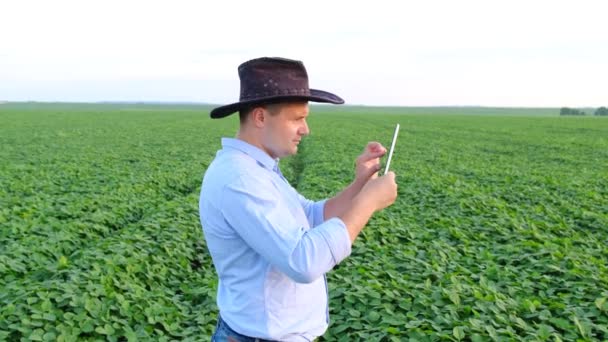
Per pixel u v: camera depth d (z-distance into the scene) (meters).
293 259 2.52
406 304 6.45
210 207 2.76
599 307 6.34
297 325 2.81
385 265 8.02
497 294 6.77
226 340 2.88
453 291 6.59
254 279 2.77
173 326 6.37
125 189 15.48
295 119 2.80
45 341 5.77
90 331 6.02
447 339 5.58
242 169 2.70
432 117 90.06
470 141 40.09
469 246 9.73
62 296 6.55
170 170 20.44
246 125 2.82
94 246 9.47
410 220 11.44
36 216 11.83
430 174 19.28
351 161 22.55
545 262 8.37
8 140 37.47
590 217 12.21
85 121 65.81
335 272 7.82
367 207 2.67
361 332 5.86
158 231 10.13
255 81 2.69
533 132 51.88
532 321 6.25
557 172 21.58
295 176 21.86
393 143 3.19
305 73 2.79
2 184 16.44
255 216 2.61
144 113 96.12
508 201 14.76
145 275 7.88
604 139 43.06
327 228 2.59
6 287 7.11
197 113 98.12
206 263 9.23
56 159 24.30
